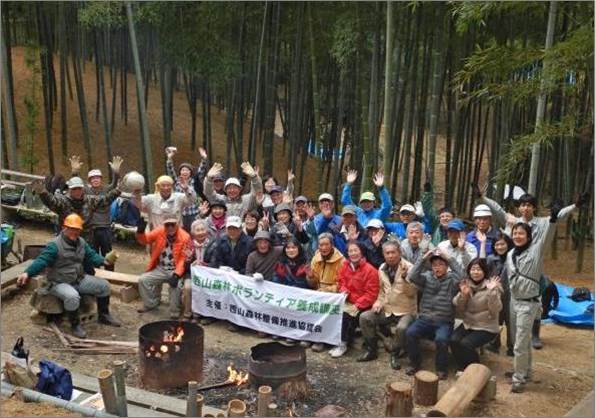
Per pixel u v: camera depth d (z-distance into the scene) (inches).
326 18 510.0
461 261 281.4
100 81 617.3
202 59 508.1
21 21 616.4
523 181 511.5
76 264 293.9
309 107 591.8
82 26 616.7
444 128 827.4
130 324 310.0
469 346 257.4
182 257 319.6
